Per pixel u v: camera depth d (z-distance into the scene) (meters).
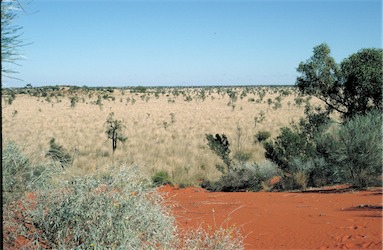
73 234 5.11
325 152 17.03
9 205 5.25
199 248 6.37
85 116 64.81
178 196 14.23
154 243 5.53
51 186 5.47
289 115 61.09
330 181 17.44
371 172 15.61
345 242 7.98
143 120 58.91
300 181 17.11
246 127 47.38
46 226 5.15
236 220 10.02
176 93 137.25
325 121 23.86
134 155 27.44
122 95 131.88
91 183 5.35
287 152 18.59
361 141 15.38
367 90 21.48
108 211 5.11
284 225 9.60
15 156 5.38
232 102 88.81
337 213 10.72
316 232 8.88
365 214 10.30
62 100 107.62
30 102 96.25
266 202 12.84
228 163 21.00
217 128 47.19
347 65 22.47
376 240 7.96
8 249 5.09
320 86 23.41
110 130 32.19
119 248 5.05
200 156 27.16
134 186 5.58
